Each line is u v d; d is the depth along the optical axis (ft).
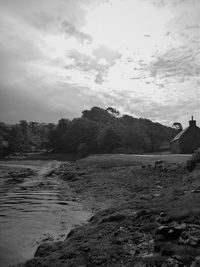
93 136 489.26
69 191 161.48
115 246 50.03
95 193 147.43
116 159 260.62
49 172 278.05
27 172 285.43
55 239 70.90
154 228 55.16
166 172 166.61
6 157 522.88
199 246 43.86
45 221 90.89
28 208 112.06
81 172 225.76
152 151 452.35
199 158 153.48
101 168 231.71
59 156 484.74
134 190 143.84
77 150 476.95
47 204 120.78
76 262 47.06
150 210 66.74
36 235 75.92
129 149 419.54
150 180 159.12
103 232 59.21
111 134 438.40
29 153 575.79
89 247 51.78
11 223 88.28
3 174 269.44
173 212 60.29
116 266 42.73
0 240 71.77
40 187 178.60
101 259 46.16
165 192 94.94
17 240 71.77
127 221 62.69
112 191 147.54
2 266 56.03
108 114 640.99
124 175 182.50
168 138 546.67
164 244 46.19
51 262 48.83
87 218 94.73
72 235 64.34
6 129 609.83
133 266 41.50
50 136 551.59
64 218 94.89
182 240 46.21
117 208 79.61
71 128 515.91
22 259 59.52
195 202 65.92
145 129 504.43
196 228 50.06
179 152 300.20
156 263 41.06
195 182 102.53
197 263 38.34
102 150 441.68
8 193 153.99
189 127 304.91
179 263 39.58
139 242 50.65
